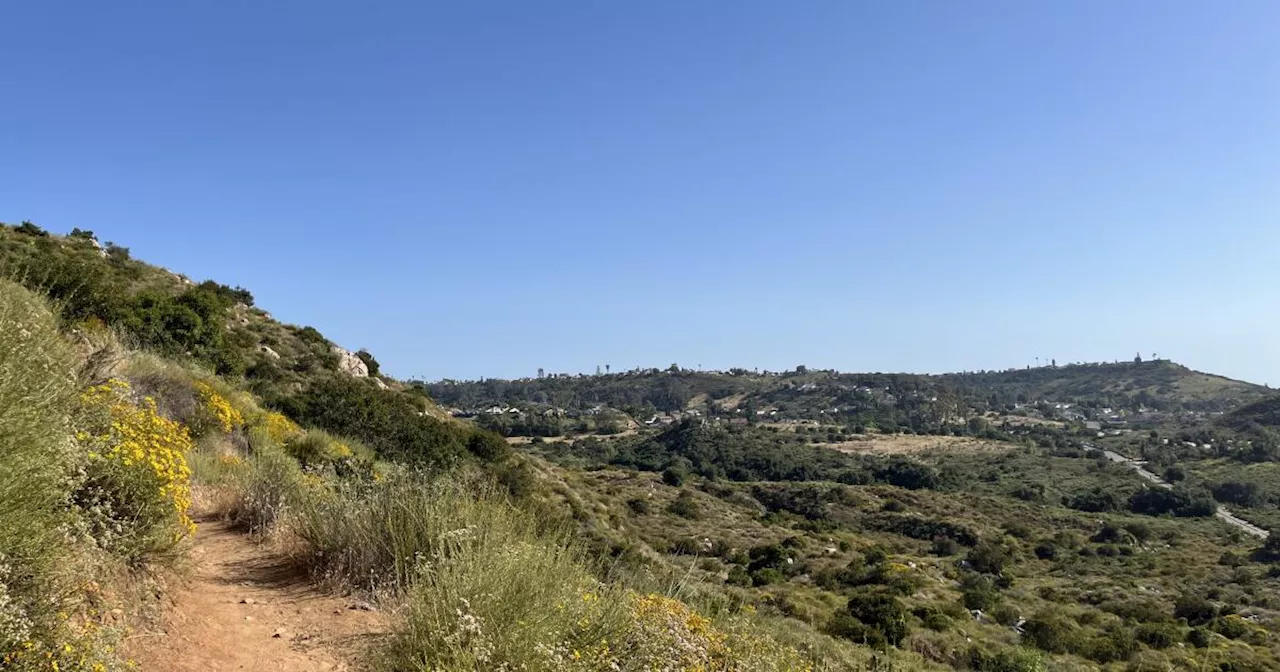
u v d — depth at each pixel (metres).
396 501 5.92
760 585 32.88
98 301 16.45
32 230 28.78
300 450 13.36
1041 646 25.23
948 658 21.30
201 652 3.95
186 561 5.08
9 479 3.11
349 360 33.91
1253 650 22.72
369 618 4.92
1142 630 26.47
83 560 3.61
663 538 38.09
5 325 3.50
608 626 4.21
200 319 21.70
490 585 3.94
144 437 5.31
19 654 2.74
